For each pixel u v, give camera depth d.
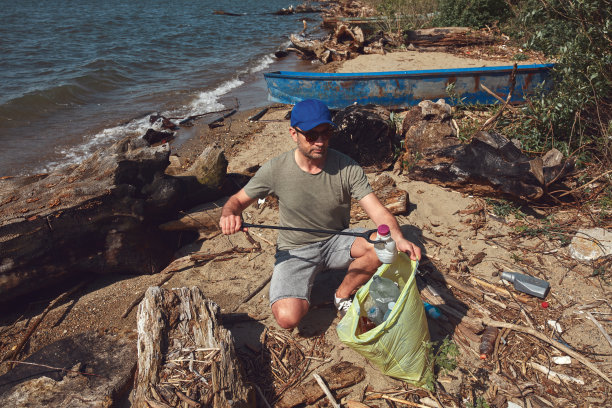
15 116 9.04
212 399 2.51
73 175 4.25
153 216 4.34
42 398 2.74
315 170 2.90
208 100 10.20
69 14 25.20
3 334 3.47
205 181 4.86
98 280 4.09
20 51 14.88
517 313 3.38
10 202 3.97
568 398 2.70
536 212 4.60
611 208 4.43
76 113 9.41
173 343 2.89
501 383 2.80
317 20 23.70
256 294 3.73
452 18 13.73
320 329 3.29
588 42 5.42
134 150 4.44
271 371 2.94
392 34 13.52
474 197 4.90
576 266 3.83
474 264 3.91
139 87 11.43
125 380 2.88
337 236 3.16
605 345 3.07
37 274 3.63
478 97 7.62
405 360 2.68
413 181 5.29
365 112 5.56
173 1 35.41
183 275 4.04
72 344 3.22
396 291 2.74
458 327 3.21
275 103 9.67
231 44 17.27
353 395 2.76
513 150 4.80
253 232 4.57
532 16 6.23
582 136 5.37
